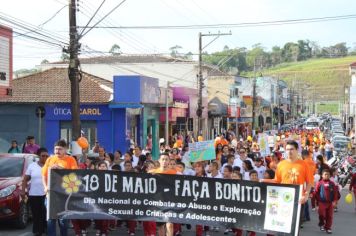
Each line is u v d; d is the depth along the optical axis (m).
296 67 181.00
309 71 176.62
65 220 11.69
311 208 19.22
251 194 10.47
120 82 32.34
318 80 172.50
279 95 108.75
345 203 20.91
